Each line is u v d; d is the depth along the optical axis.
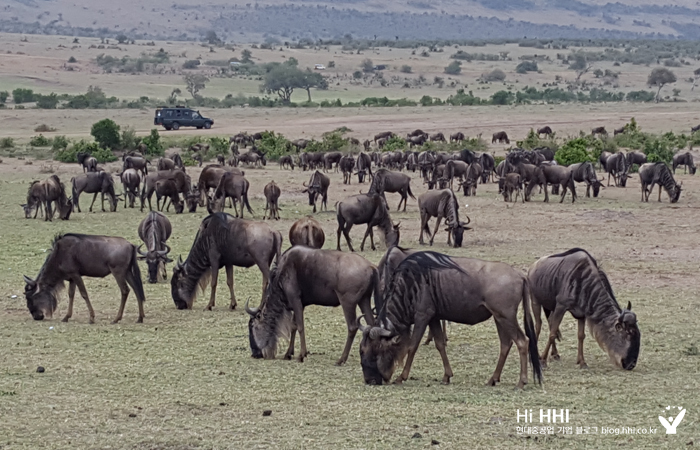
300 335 28.84
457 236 51.72
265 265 35.44
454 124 172.38
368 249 51.47
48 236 55.25
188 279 36.62
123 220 62.72
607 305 27.84
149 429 22.05
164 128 172.50
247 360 28.98
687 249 50.88
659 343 31.23
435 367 28.34
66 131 162.88
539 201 74.00
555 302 28.55
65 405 23.92
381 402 24.25
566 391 25.45
